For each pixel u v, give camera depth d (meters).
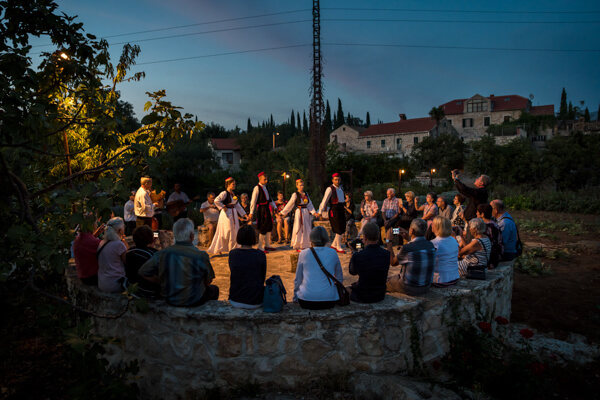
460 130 52.38
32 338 4.66
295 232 7.16
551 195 18.97
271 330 3.89
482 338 4.27
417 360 4.13
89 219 3.33
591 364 4.86
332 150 27.80
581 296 7.00
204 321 3.92
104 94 4.14
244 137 45.59
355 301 4.14
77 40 3.64
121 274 4.45
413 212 7.66
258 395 3.88
